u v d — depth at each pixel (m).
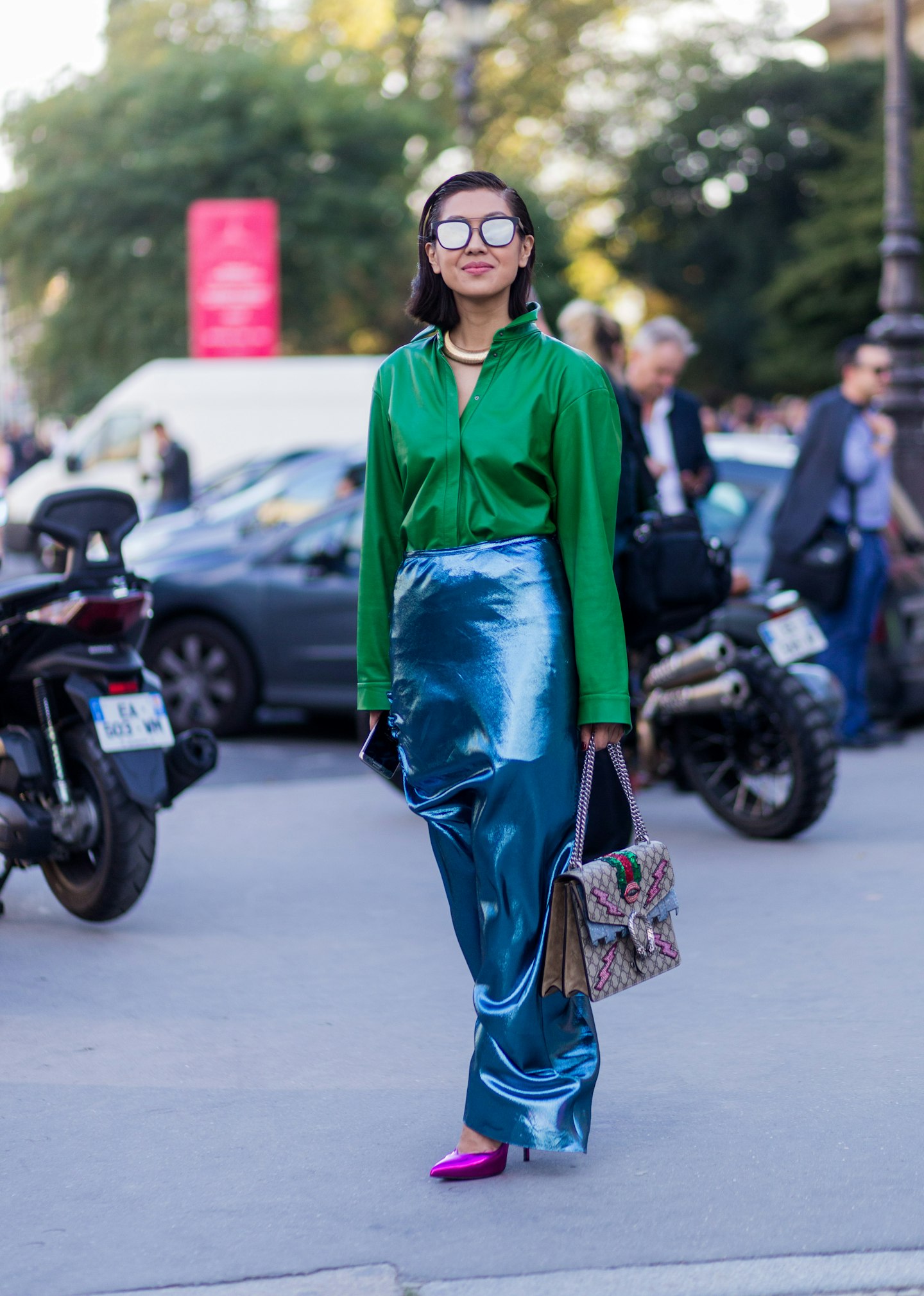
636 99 53.16
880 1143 3.92
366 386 22.52
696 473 8.28
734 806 7.69
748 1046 4.69
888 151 13.62
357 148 37.00
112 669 5.94
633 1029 4.88
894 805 8.30
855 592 9.95
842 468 9.84
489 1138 3.69
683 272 57.72
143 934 6.06
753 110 57.22
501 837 3.60
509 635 3.62
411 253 37.19
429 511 3.68
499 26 48.62
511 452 3.62
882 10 64.25
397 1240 3.43
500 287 3.63
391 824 8.15
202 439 22.33
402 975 5.50
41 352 37.00
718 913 6.23
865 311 50.78
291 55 38.31
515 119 49.50
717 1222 3.49
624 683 3.63
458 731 3.67
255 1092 4.38
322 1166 3.85
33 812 5.94
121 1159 3.92
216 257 28.36
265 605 11.00
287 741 11.25
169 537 12.03
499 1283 3.22
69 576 5.97
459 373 3.72
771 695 7.43
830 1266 3.27
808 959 5.57
